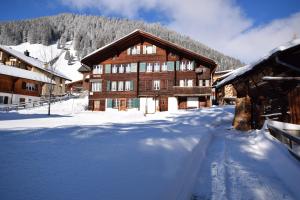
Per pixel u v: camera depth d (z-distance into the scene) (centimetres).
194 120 1502
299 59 811
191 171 472
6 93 3428
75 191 250
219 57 11531
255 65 914
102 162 356
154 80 3069
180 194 354
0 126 845
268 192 432
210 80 2956
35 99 3909
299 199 405
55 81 4669
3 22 15425
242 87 1270
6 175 273
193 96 2952
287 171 504
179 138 624
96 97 3203
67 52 12288
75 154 386
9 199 219
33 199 223
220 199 400
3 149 388
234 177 502
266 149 716
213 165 578
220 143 848
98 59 3269
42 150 397
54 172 297
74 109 3080
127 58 3173
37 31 15312
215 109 2141
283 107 941
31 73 3972
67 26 18438
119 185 284
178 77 3012
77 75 10606
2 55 4344
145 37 3133
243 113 1205
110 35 16700
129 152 428
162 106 3011
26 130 668
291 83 891
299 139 498
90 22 19650
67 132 634
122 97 3125
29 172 288
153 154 436
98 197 245
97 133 636
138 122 1309
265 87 1043
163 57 3075
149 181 314
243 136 1005
